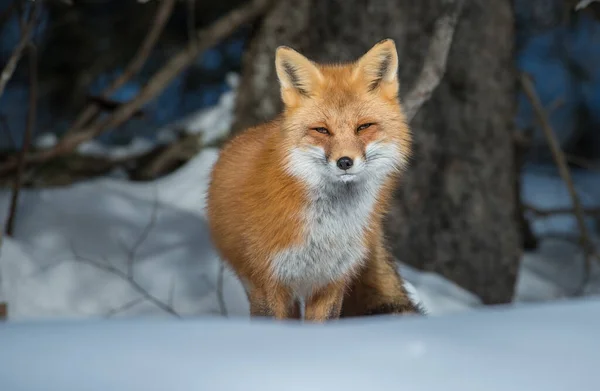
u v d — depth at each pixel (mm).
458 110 11766
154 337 3703
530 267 14469
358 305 8328
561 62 25594
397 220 11547
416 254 11609
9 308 9859
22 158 11219
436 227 11664
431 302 10344
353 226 7219
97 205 12000
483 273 11828
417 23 11414
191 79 21672
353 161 6801
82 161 13766
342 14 11531
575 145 27547
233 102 13055
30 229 11383
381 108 7199
